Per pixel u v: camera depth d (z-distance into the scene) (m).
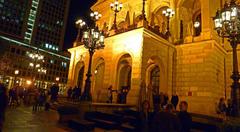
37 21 81.75
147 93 17.64
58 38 88.81
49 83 80.75
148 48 19.95
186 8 26.12
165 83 21.53
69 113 14.07
